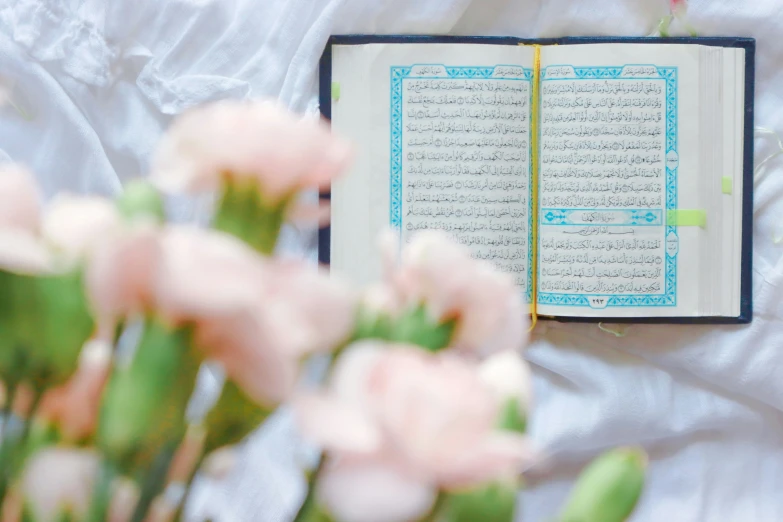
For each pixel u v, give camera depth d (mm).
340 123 1231
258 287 255
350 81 1230
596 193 1234
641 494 328
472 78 1231
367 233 1236
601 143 1230
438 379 269
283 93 1218
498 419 328
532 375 1262
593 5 1234
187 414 330
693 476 1273
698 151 1235
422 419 260
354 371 273
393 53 1229
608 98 1229
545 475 1265
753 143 1243
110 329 313
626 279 1236
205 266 250
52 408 316
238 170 323
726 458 1273
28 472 295
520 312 369
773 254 1247
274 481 1172
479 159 1235
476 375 283
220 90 1213
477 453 259
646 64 1228
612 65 1228
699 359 1248
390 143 1234
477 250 1239
